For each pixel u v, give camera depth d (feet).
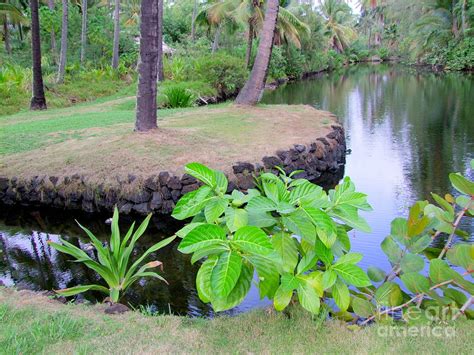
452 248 10.16
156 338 9.02
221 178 10.11
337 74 114.01
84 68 66.13
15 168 23.97
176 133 28.09
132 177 21.70
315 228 9.05
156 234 20.02
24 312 10.02
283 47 97.66
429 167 28.60
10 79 50.96
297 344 8.68
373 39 179.83
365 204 10.00
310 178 27.53
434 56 109.70
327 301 11.44
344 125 43.70
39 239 20.16
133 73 70.95
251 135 29.68
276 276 8.89
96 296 14.56
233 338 9.00
